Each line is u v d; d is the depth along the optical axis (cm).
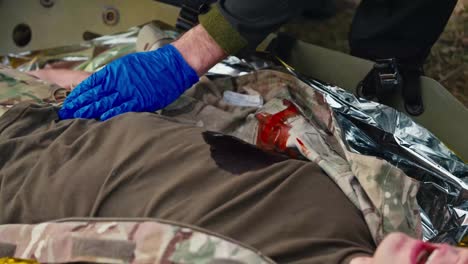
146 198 99
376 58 149
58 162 108
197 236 90
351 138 134
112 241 92
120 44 177
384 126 136
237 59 162
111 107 129
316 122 136
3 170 110
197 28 136
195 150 105
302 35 187
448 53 172
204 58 135
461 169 130
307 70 163
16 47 186
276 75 146
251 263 87
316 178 105
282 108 136
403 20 141
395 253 78
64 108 127
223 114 136
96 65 171
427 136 134
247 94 146
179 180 100
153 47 154
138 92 131
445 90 139
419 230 108
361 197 107
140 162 103
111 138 110
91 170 104
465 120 137
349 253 91
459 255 77
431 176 130
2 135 117
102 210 100
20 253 98
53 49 181
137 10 192
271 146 129
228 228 93
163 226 92
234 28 130
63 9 188
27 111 121
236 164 105
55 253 95
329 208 100
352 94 141
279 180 102
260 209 96
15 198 105
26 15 185
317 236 94
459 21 170
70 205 102
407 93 142
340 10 182
